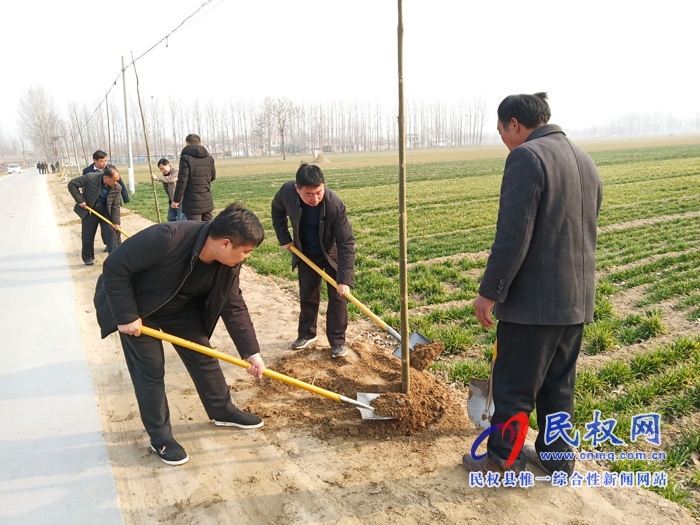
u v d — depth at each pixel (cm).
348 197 2078
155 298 303
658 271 751
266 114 12438
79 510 285
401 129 324
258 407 395
